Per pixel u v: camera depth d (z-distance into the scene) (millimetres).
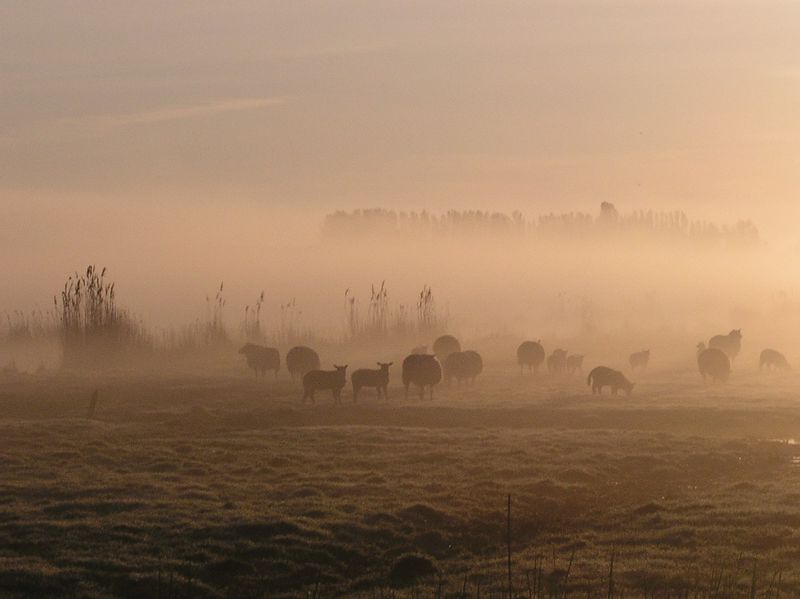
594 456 27656
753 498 23281
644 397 39781
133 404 37844
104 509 21891
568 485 24656
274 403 38406
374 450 28797
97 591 17406
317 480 24984
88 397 38562
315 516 21641
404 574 18969
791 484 24641
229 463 26906
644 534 20906
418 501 23062
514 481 25031
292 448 29000
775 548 19672
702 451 28375
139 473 25578
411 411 36281
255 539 20141
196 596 17562
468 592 17719
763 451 28484
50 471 25344
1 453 27297
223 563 18875
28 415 35750
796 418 34469
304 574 18844
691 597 17078
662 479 25609
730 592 17234
